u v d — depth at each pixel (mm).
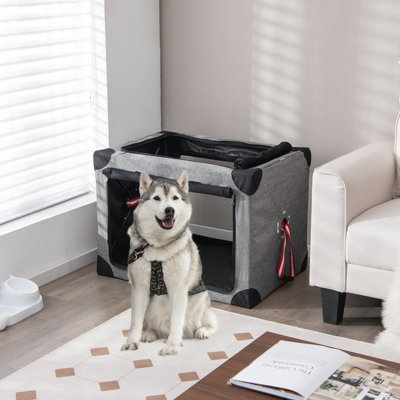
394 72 3426
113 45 3695
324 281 2975
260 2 3672
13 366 2668
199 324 2871
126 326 2988
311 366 1817
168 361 2670
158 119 4117
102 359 2691
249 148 3674
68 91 3635
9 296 3109
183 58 3988
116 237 3570
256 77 3789
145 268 2676
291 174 3350
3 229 3311
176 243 2650
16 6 3273
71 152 3727
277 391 1715
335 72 3568
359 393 1702
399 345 2555
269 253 3277
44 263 3500
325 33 3543
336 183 2848
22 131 3404
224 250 3861
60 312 3162
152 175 3312
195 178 3186
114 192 3514
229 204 4004
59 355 2723
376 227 2822
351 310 3178
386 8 3363
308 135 3723
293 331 2943
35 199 3555
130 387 2486
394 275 2779
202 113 4020
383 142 3385
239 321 3033
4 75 3266
